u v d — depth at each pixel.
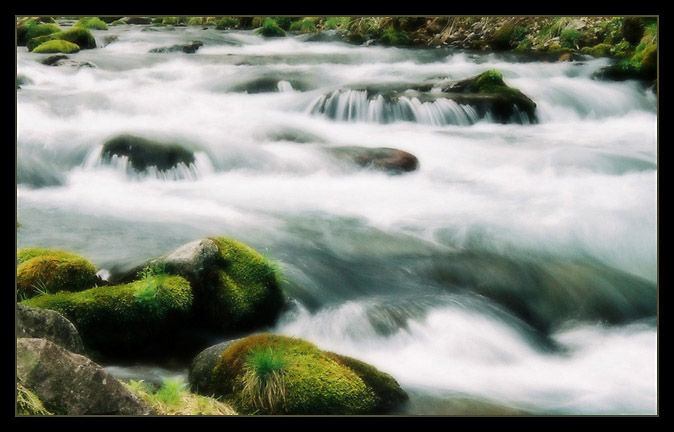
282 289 6.92
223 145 11.30
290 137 12.74
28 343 4.23
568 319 7.46
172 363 6.04
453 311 7.10
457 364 6.36
